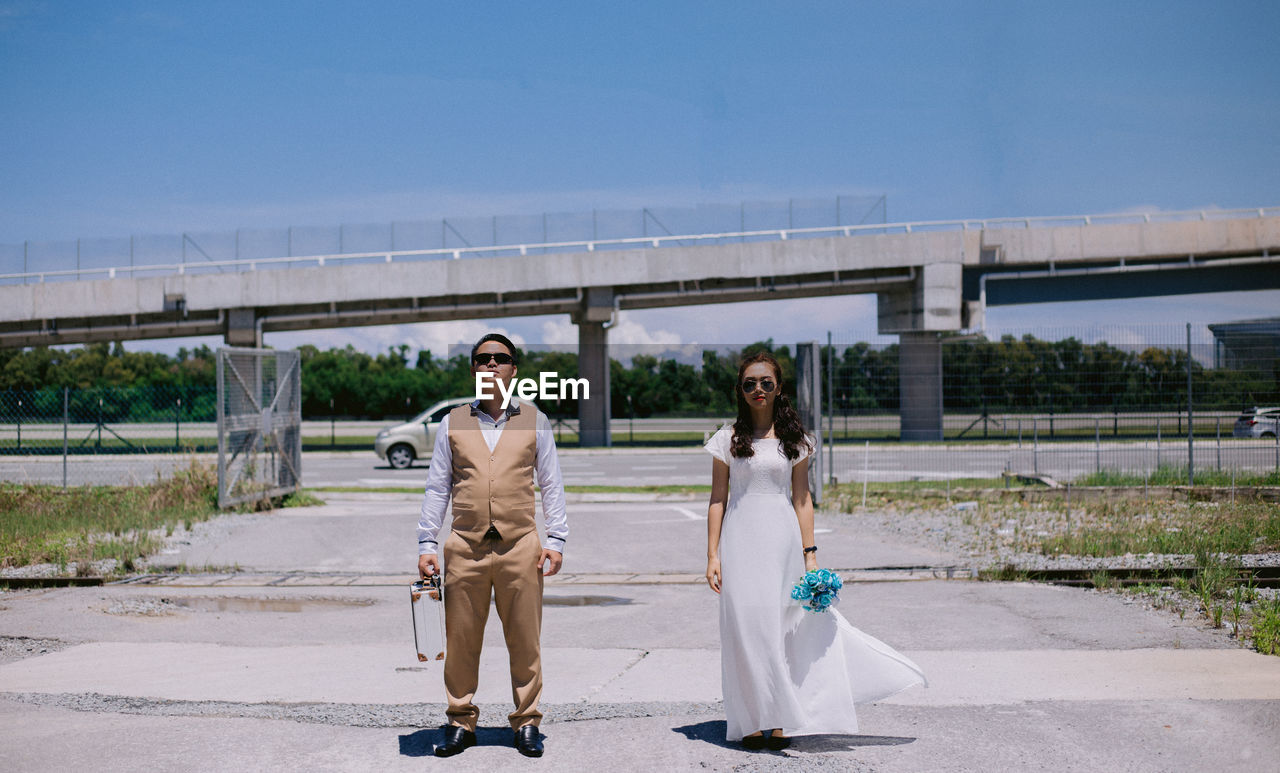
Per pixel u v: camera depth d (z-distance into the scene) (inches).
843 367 691.4
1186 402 655.1
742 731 172.9
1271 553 406.6
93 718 194.2
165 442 1262.3
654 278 1440.7
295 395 662.5
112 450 1191.6
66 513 557.9
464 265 1428.4
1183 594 323.3
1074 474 708.0
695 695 216.2
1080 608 310.5
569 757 168.7
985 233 1489.9
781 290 1475.1
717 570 181.6
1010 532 481.7
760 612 172.6
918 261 1469.0
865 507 598.2
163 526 517.7
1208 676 222.2
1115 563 387.2
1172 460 660.7
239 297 1419.8
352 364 2138.3
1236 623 272.1
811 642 175.0
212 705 206.2
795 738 180.1
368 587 378.9
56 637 289.9
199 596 360.2
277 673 240.7
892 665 174.7
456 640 173.0
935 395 682.8
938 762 164.2
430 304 1453.0
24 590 370.3
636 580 387.5
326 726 187.9
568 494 691.4
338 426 1934.1
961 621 294.2
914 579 370.3
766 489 179.9
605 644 276.8
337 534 504.1
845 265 1459.2
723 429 184.1
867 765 163.0
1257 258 1525.6
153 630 300.4
